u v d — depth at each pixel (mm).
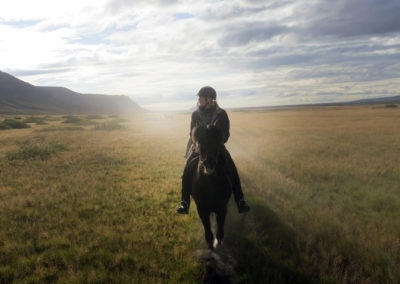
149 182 7727
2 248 4113
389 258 3738
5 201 6062
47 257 3861
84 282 3346
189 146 5270
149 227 4840
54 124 40469
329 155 10672
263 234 4617
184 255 4000
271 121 32906
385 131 17203
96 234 4539
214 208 3889
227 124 3887
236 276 3592
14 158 11031
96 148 13906
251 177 7836
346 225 4746
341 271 3521
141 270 3637
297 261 3822
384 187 6758
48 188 7020
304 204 5879
